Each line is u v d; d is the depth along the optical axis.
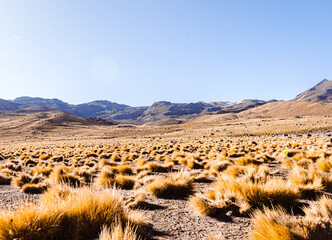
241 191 4.48
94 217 2.87
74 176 8.11
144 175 8.74
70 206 3.10
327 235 2.30
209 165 11.27
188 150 24.00
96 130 159.62
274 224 2.58
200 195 4.67
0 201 5.34
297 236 2.34
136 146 34.12
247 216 3.87
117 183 7.16
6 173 10.05
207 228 3.41
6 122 178.25
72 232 2.76
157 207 4.68
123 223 3.15
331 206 3.15
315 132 60.72
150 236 3.11
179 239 2.99
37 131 140.88
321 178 5.75
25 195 6.05
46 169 10.26
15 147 45.59
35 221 2.60
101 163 13.80
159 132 123.19
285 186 4.50
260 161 11.66
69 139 96.62
